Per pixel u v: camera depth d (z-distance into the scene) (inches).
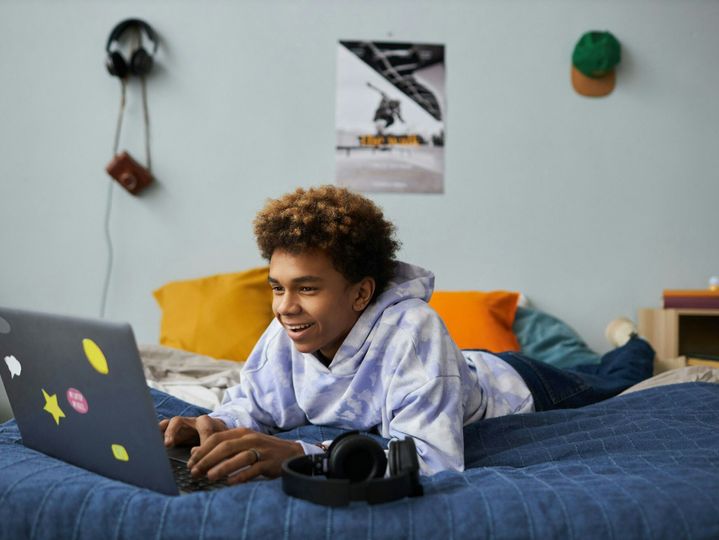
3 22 101.7
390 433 41.1
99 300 102.6
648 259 109.9
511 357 58.7
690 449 42.4
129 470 32.9
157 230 103.6
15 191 101.7
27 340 34.3
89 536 29.4
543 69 108.8
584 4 109.3
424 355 41.2
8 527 30.7
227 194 104.7
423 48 107.2
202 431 39.8
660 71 110.3
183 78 104.3
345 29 106.5
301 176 105.8
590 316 109.0
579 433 46.1
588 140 109.3
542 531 29.5
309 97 106.0
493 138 108.1
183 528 28.9
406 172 106.8
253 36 105.3
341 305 41.3
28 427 38.8
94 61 103.1
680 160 110.4
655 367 92.3
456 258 107.3
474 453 43.8
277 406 48.7
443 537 29.1
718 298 96.0
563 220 108.9
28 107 102.0
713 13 110.1
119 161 100.2
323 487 29.9
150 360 81.4
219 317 93.4
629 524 30.0
